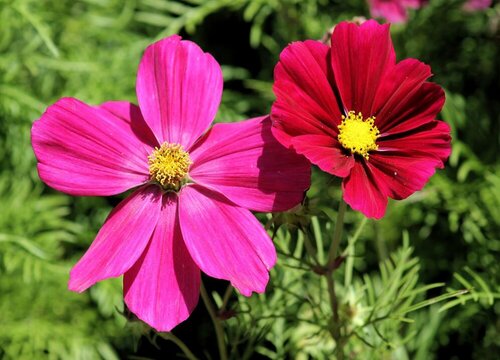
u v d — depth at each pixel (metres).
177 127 0.33
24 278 0.54
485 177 0.54
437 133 0.31
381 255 0.51
